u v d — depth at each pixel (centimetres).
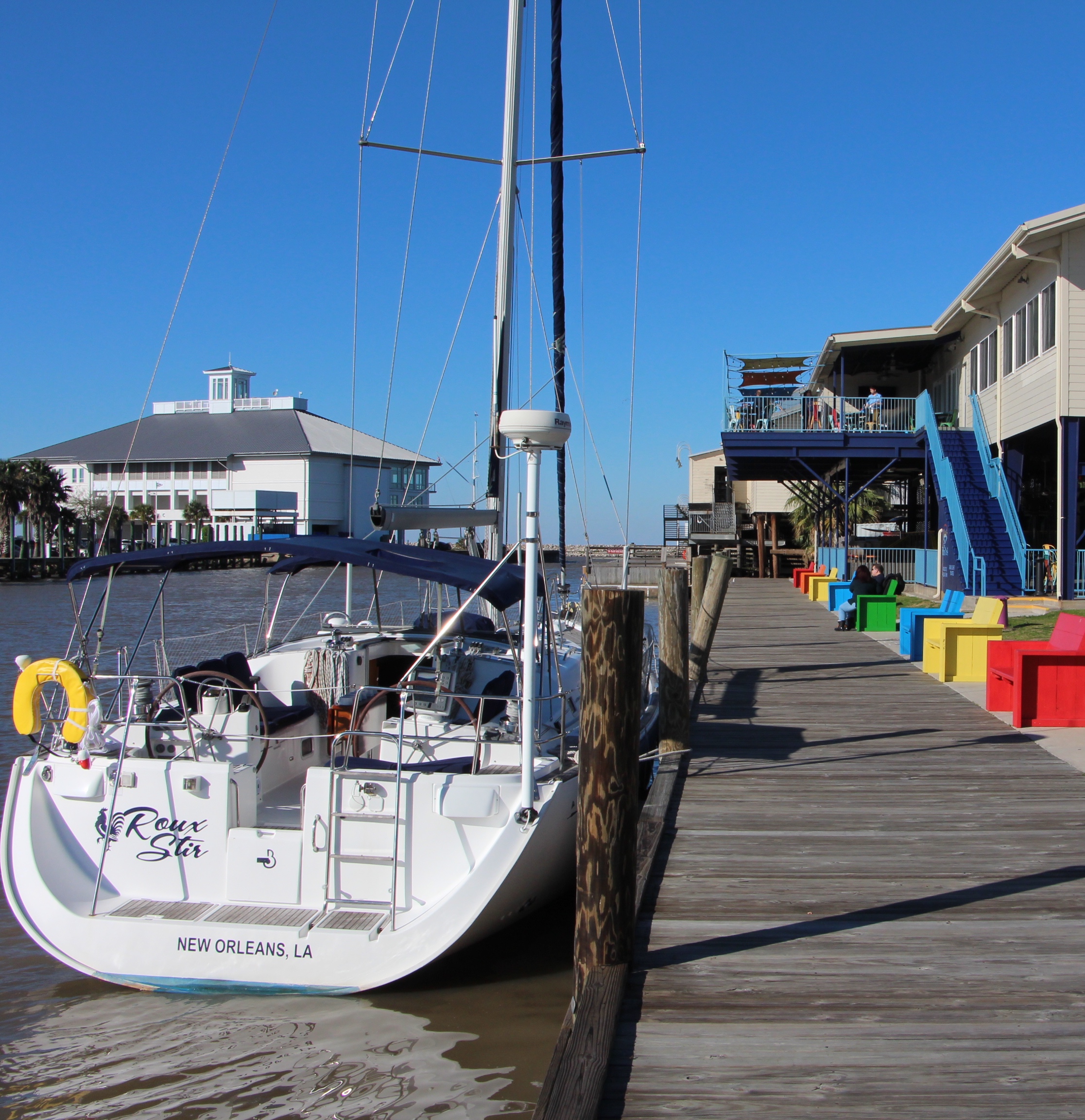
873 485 3300
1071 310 1892
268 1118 443
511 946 619
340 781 546
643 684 1019
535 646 612
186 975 530
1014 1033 385
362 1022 526
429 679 677
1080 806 702
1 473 6544
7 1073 481
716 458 4684
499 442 1048
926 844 620
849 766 824
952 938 476
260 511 8431
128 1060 491
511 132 1088
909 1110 335
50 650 2234
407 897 539
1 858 563
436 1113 445
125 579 5744
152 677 599
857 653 1522
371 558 627
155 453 9475
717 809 701
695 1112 336
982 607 1290
